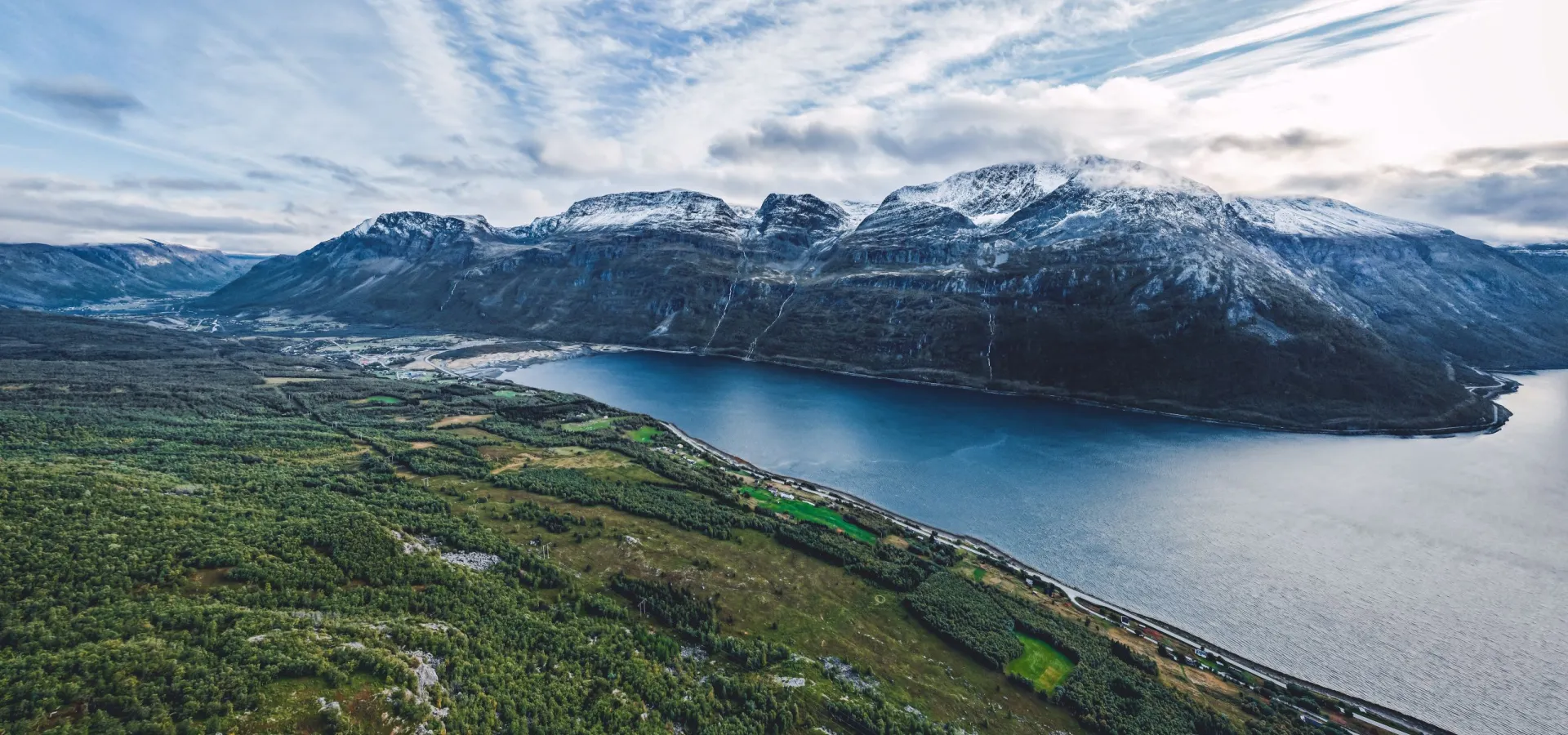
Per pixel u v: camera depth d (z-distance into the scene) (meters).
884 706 121.00
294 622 104.00
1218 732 122.38
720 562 174.75
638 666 122.25
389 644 104.69
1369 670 144.50
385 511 171.50
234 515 145.50
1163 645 151.38
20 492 130.75
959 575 180.25
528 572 153.50
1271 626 160.25
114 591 103.44
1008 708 127.06
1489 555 194.00
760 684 124.56
